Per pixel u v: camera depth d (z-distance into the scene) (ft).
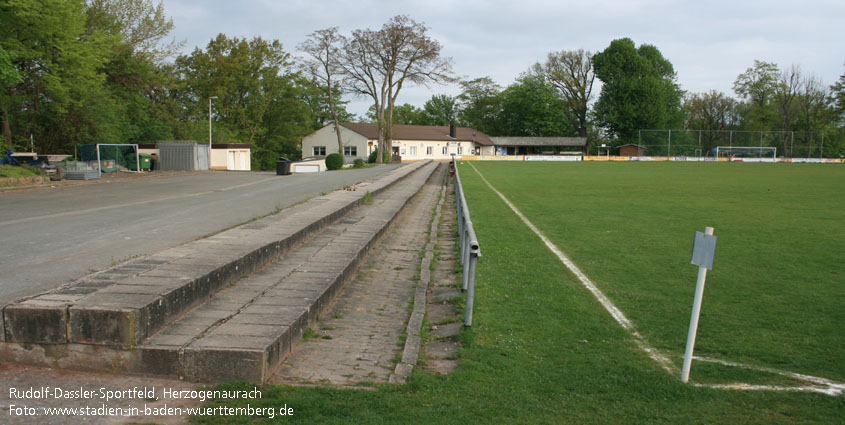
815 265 32.45
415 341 19.17
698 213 57.88
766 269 31.40
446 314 23.59
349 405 13.70
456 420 13.16
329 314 22.12
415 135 270.46
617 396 14.96
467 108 368.27
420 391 14.92
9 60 71.05
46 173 84.12
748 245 38.96
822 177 122.83
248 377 14.74
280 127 231.71
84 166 90.22
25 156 94.99
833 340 19.72
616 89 271.90
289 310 18.95
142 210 47.52
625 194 80.64
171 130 158.40
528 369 16.85
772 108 287.89
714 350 18.76
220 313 18.34
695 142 248.52
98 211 46.37
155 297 16.42
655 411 14.03
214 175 109.09
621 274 30.25
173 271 20.35
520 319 22.09
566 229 46.85
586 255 35.58
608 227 47.96
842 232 44.83
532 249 37.63
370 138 243.19
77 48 91.30
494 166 179.32
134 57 135.44
